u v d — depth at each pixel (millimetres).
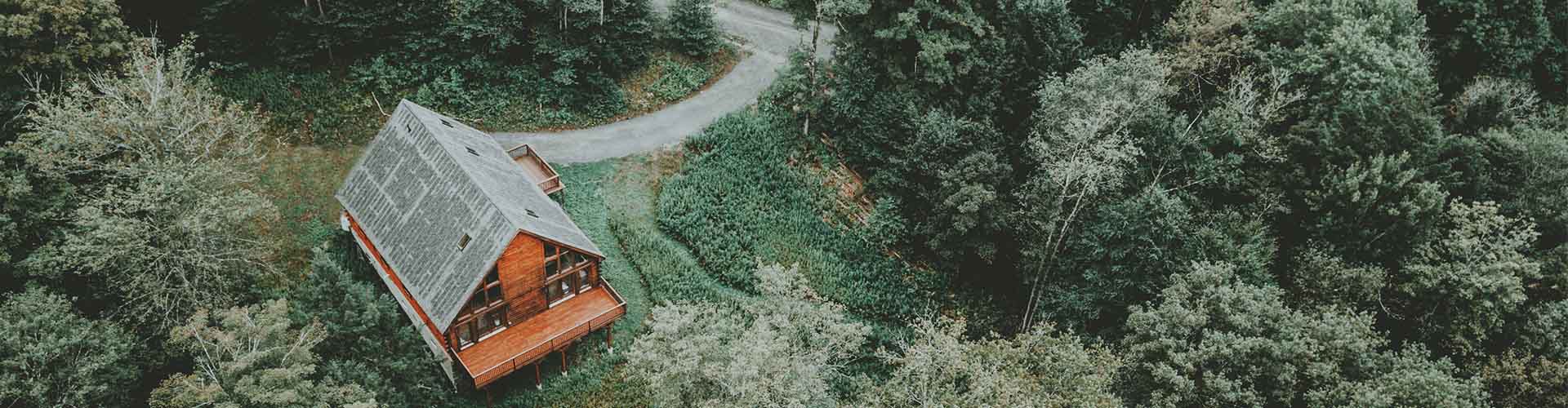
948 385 37344
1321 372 38188
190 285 37375
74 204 37406
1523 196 50500
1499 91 56875
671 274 47875
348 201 43750
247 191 39312
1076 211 46812
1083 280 47969
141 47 40938
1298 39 55312
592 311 42406
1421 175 48594
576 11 53281
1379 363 40656
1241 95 49562
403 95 53312
